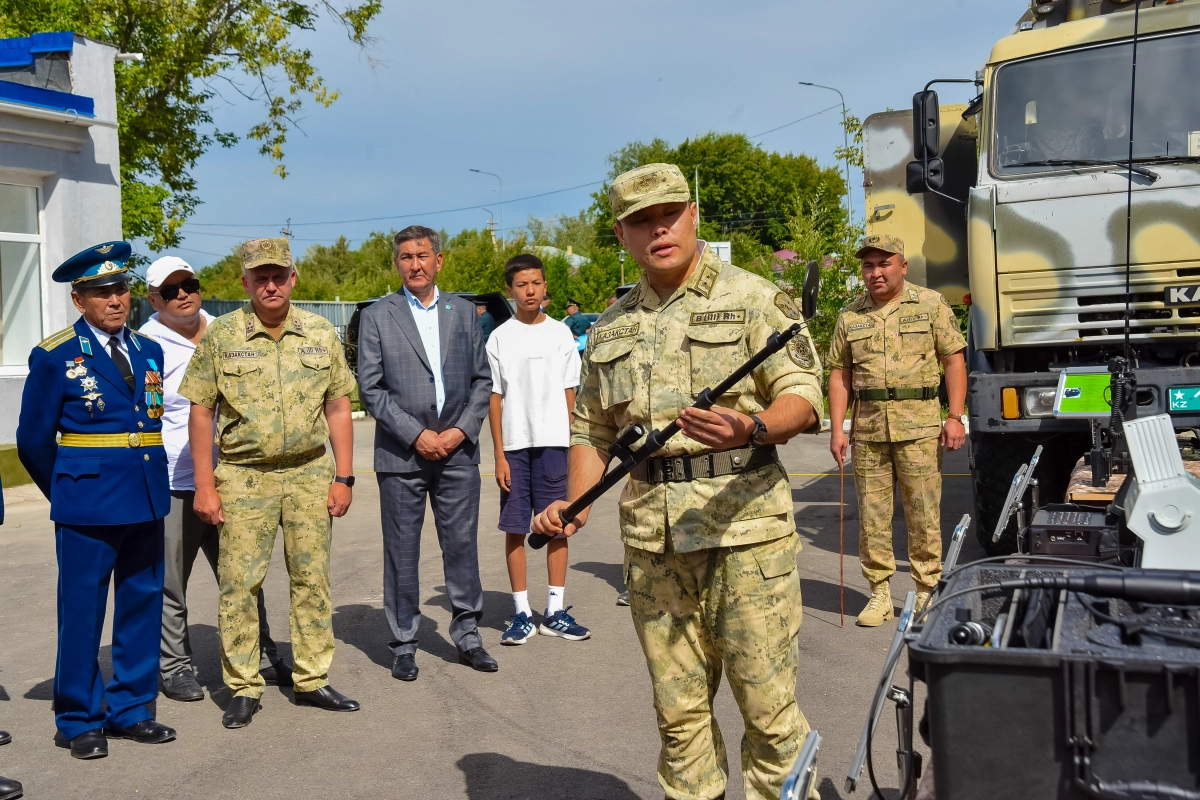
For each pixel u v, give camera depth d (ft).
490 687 16.56
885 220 28.30
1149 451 8.67
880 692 7.75
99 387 14.25
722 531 9.22
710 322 9.38
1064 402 13.87
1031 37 21.07
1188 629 6.56
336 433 16.11
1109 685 5.90
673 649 9.68
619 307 10.17
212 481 15.39
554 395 18.98
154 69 69.21
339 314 82.74
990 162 21.09
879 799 7.84
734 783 12.80
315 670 15.89
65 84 40.73
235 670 15.33
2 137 38.63
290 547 15.70
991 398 20.11
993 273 20.38
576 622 19.94
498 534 29.66
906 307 18.80
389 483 17.40
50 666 18.02
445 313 17.72
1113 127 20.30
